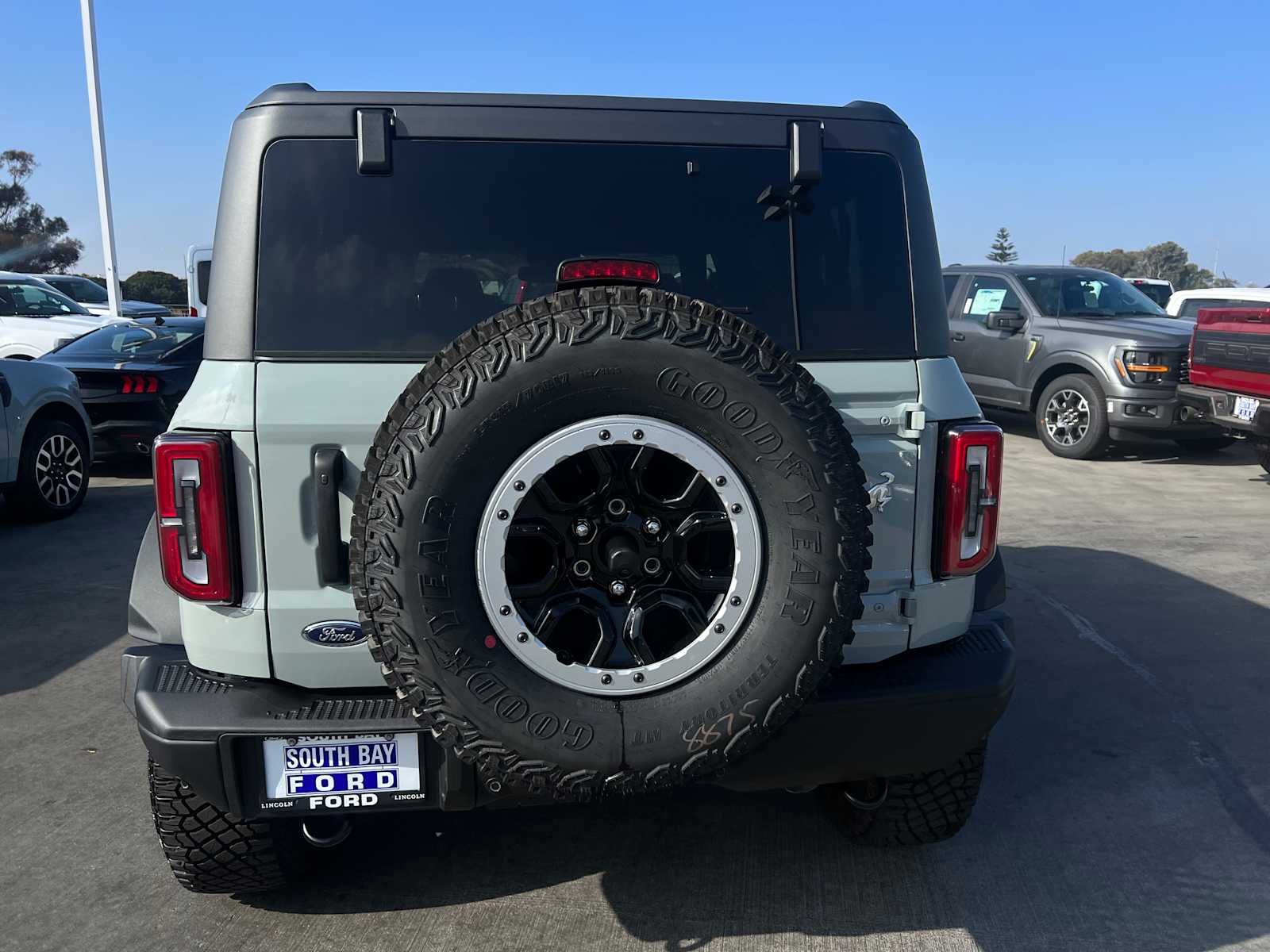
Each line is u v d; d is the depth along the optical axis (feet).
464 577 6.56
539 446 6.55
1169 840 10.46
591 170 8.03
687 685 6.84
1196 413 27.91
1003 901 9.36
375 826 10.67
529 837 10.44
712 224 8.16
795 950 8.59
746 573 6.80
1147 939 8.79
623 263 7.00
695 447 6.68
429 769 7.48
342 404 7.25
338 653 7.39
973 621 8.63
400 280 7.68
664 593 6.95
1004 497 27.45
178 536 7.16
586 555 6.91
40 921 8.98
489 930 8.86
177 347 29.60
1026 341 34.76
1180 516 25.12
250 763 7.41
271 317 7.47
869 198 8.37
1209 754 12.44
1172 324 33.09
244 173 7.60
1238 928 8.96
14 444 23.21
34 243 196.44
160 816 8.33
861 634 7.95
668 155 8.13
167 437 7.14
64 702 13.92
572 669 6.73
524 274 7.91
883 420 7.86
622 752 6.71
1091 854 10.18
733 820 10.82
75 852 10.14
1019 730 13.12
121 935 8.78
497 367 6.44
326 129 7.69
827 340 8.18
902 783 9.28
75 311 51.21
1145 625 17.04
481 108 7.89
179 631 7.95
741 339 6.66
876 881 9.66
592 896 9.39
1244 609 17.87
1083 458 33.22
